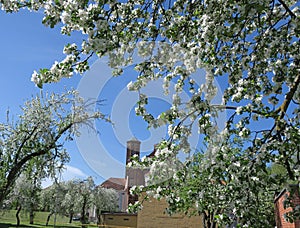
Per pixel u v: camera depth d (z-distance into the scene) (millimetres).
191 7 4000
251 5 3043
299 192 3365
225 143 3727
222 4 3592
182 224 14953
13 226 24891
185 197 4816
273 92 3812
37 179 13297
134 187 4449
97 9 2961
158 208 15258
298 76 3604
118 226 18703
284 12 4277
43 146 12812
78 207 31609
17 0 3355
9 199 17984
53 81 3262
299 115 3578
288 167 3324
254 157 3416
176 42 3801
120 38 3184
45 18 3088
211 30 3602
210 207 5184
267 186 3492
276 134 3496
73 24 3275
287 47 3865
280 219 8711
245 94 3887
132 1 3607
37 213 32312
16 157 12445
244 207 3590
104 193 31359
